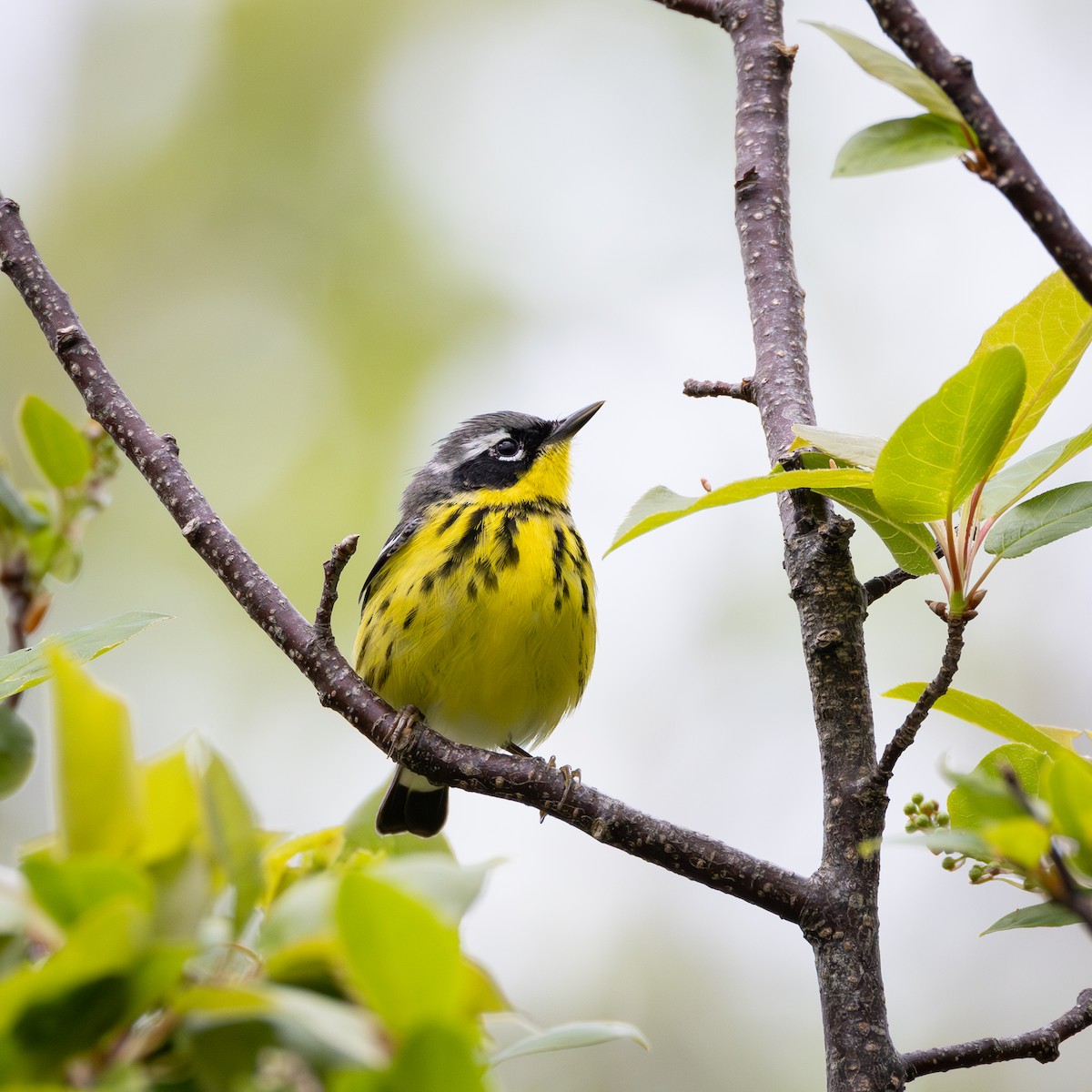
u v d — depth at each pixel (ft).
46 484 29.48
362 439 60.80
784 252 30.58
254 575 27.99
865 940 23.62
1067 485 22.20
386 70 67.56
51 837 13.12
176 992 10.78
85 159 67.05
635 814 25.18
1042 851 13.37
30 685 21.52
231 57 67.77
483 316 62.64
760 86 31.71
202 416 61.82
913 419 19.47
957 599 21.61
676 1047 50.62
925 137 17.89
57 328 29.17
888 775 23.54
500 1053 16.01
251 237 65.36
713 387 29.63
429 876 12.13
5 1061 10.30
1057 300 21.39
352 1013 10.97
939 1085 47.24
